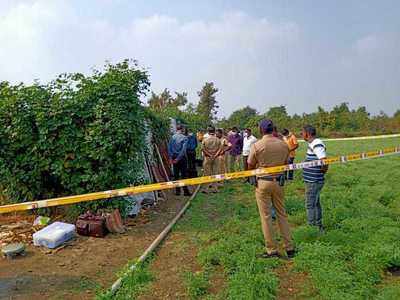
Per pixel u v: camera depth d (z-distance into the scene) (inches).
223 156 543.5
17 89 332.8
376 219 306.8
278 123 2086.6
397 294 184.7
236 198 439.2
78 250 266.8
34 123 329.4
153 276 216.8
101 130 318.3
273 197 240.8
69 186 329.4
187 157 490.9
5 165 331.9
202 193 474.0
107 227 300.8
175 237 292.5
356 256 231.1
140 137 338.0
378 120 2122.3
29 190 343.0
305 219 316.8
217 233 287.3
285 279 212.2
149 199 394.3
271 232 238.5
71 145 324.2
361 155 294.8
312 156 282.7
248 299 181.0
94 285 211.5
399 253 226.4
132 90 333.1
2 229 314.5
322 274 204.7
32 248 271.7
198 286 199.0
